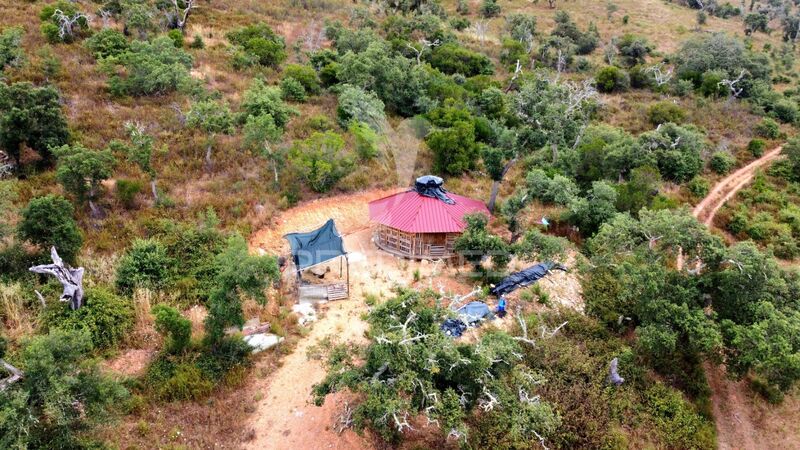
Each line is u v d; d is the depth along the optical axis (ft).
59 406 42.50
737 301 66.13
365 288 78.59
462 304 76.18
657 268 68.64
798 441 68.59
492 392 52.44
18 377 44.45
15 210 72.13
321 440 55.52
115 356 60.08
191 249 74.59
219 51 136.67
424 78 137.18
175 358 59.88
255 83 112.98
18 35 108.78
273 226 87.45
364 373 52.06
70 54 114.52
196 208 82.94
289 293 75.77
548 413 52.75
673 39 239.09
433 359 49.29
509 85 158.71
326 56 143.02
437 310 54.60
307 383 61.57
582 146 117.19
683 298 67.15
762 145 141.59
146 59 109.29
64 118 85.56
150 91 108.99
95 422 45.34
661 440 62.44
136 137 82.17
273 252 82.43
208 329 60.23
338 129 113.29
